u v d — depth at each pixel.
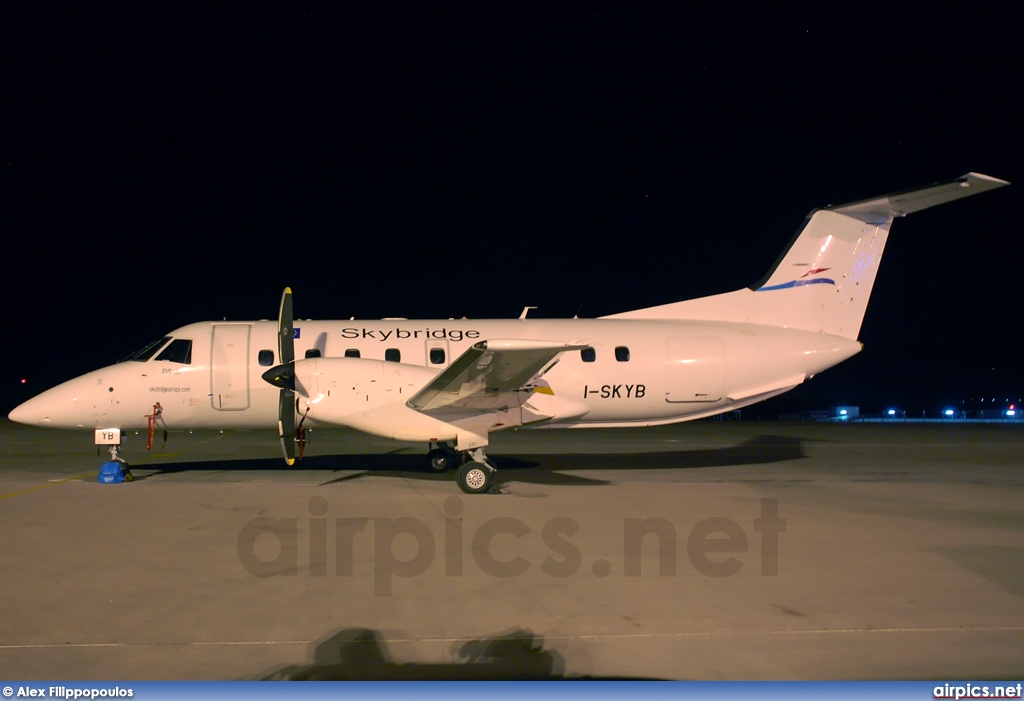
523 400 12.92
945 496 12.05
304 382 12.92
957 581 7.30
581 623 6.17
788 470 15.39
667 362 14.80
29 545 8.59
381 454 18.50
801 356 15.10
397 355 14.71
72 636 5.84
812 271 15.46
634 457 17.98
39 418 14.09
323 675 5.19
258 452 19.17
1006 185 13.49
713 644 5.74
